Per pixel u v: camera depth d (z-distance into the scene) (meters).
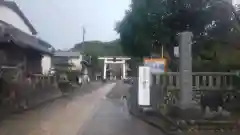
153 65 13.90
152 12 16.86
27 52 20.94
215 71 13.28
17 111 13.51
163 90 11.58
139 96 12.83
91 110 14.58
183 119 9.64
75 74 35.75
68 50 57.41
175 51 15.61
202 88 11.42
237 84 11.55
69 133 8.93
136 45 21.53
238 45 13.71
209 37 15.05
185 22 15.24
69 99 20.48
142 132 9.13
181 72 9.88
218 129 9.02
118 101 19.44
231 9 14.65
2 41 16.23
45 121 11.08
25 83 15.85
